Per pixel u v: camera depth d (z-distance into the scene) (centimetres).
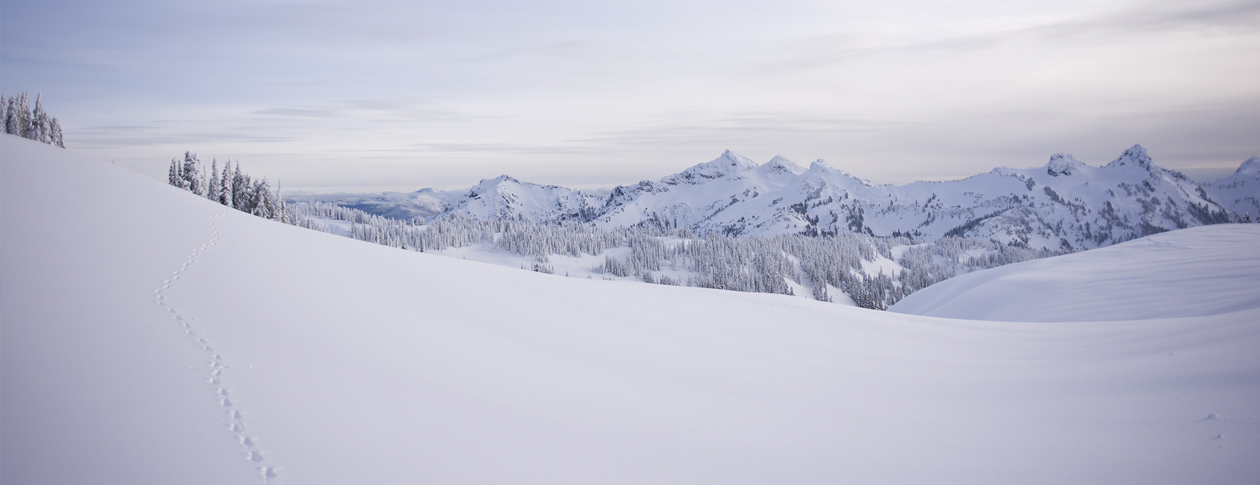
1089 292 4053
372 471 673
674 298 2606
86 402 681
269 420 736
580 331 1691
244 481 598
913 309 6719
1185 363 1341
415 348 1197
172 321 1005
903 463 900
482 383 1077
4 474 533
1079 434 1009
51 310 932
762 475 828
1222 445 866
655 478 787
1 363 722
